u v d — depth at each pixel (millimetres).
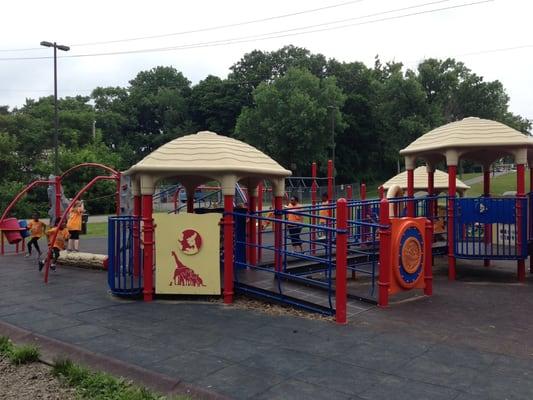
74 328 6406
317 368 4902
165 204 35312
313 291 8000
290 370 4848
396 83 63125
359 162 71062
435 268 11531
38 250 13938
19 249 16188
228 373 4770
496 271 11086
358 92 72062
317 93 59875
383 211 7531
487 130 10297
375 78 76188
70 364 5035
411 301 7953
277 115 58656
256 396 4234
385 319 6828
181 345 5648
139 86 98750
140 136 85750
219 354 5324
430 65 67125
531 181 11609
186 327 6410
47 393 4535
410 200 10102
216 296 8109
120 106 90188
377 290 8430
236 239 8953
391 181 18266
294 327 6406
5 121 56031
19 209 39562
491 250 9984
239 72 81688
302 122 57031
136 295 8156
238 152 8555
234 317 6930
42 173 44594
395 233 7707
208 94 79500
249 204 10406
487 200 9859
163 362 5082
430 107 63250
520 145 9875
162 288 7934
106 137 84312
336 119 59750
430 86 66875
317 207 9961
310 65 74812
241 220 9391
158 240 7934
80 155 45156
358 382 4543
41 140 56625
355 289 8609
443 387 4422
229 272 7777
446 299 8109
